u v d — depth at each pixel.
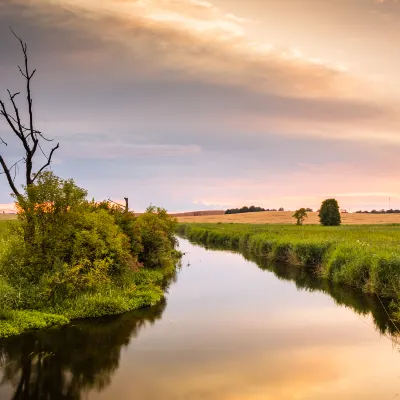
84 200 18.20
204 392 9.31
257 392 9.34
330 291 21.03
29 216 15.81
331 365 10.91
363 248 24.52
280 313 16.42
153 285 20.34
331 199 88.56
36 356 11.41
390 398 9.05
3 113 17.67
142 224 26.56
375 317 15.83
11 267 15.66
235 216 146.75
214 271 28.67
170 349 12.08
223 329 14.11
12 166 18.19
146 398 9.06
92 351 11.82
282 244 34.50
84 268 16.55
